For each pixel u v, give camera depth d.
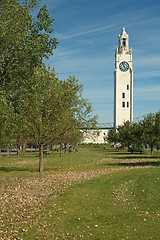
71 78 26.38
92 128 27.34
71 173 24.53
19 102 26.31
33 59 27.36
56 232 10.46
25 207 13.75
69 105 26.02
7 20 24.81
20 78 27.14
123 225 11.06
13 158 43.16
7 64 26.30
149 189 16.19
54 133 25.62
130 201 14.31
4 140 25.91
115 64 106.31
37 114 24.98
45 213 12.73
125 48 106.56
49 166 30.66
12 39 24.94
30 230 10.67
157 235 9.98
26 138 26.55
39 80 25.86
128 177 20.11
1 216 12.25
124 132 61.50
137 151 56.09
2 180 21.05
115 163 32.19
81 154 52.81
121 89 104.44
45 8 28.89
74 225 11.17
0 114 25.00
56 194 16.25
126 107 103.62
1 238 9.87
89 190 16.66
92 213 12.51
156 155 45.44
